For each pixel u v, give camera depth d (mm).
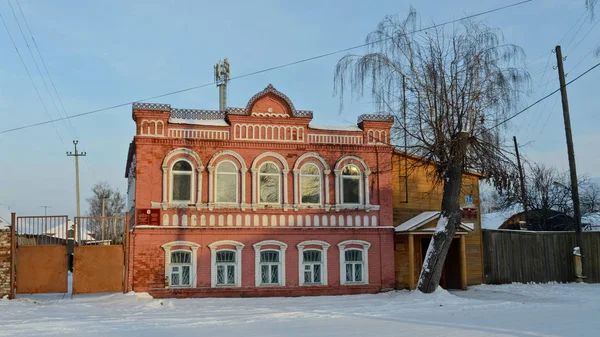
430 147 23469
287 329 14797
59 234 25453
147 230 23875
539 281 29875
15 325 15211
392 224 26891
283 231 25453
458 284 28547
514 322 16062
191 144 24766
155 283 23688
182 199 24562
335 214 26219
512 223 45125
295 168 25844
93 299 21797
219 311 18750
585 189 47188
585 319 16625
